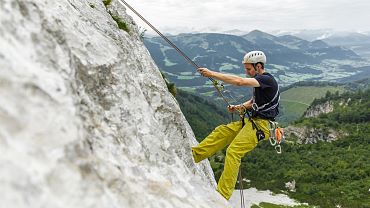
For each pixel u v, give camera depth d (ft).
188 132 38.01
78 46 15.99
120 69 18.29
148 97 23.68
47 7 14.97
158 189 14.38
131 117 16.93
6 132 9.03
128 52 26.66
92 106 14.62
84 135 11.98
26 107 10.11
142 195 12.87
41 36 12.98
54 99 11.27
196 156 24.89
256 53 23.57
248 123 23.57
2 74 10.09
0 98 9.56
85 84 15.26
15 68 10.65
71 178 9.83
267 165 554.46
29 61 11.59
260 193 438.81
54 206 8.77
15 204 7.86
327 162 549.13
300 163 561.43
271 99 23.20
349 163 538.06
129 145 15.46
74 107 11.94
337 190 439.63
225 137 25.05
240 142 23.12
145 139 16.90
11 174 8.28
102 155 12.75
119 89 17.28
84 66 15.57
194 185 17.48
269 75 23.20
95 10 27.45
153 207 12.82
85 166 10.65
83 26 17.94
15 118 9.55
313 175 494.18
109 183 11.48
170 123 23.62
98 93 15.88
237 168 23.03
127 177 13.20
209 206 16.42
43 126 10.15
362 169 505.66
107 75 16.97
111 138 14.32
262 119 23.54
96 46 17.61
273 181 486.79
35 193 8.56
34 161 9.14
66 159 10.13
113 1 40.45
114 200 10.97
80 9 22.62
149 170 15.25
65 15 16.48
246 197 415.03
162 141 18.12
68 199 9.31
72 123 11.26
